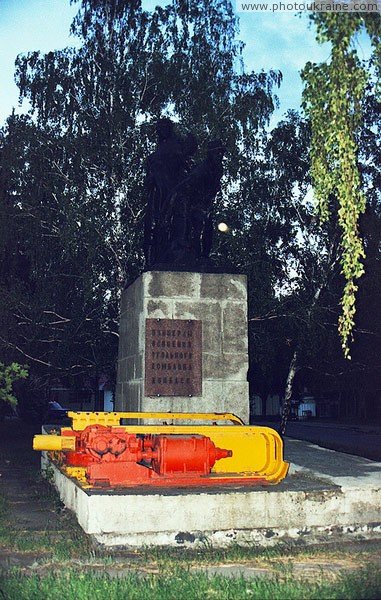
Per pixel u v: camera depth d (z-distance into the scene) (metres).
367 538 7.04
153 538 6.59
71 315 19.89
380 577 5.16
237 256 19.12
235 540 6.77
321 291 21.47
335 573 5.54
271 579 5.31
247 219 20.31
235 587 5.00
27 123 20.67
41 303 19.41
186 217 10.98
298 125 21.72
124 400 11.48
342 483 7.33
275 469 7.55
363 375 37.47
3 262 21.16
